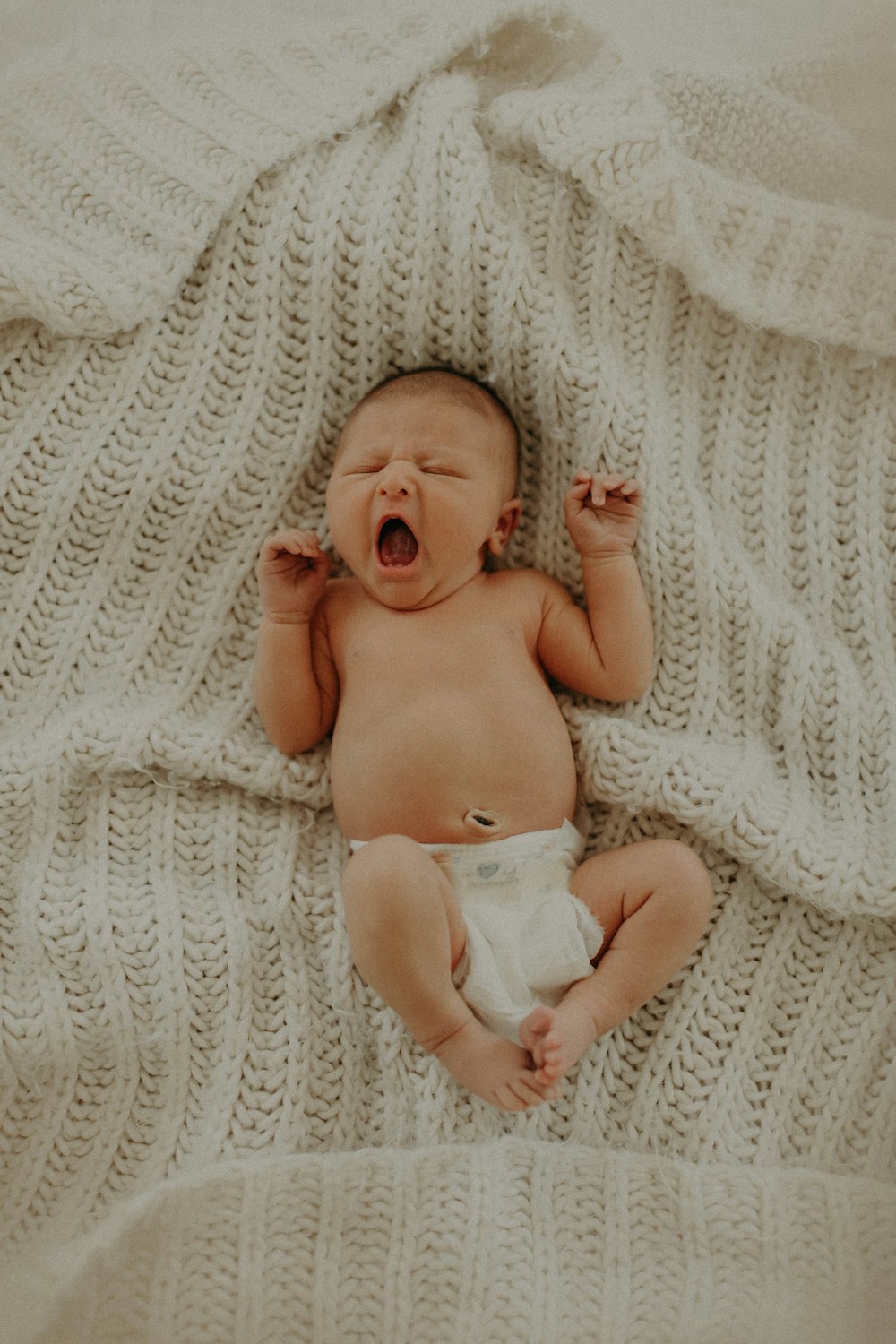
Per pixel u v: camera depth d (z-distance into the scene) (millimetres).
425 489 1440
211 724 1522
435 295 1531
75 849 1448
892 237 1513
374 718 1433
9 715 1485
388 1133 1395
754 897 1458
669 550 1517
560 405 1541
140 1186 1355
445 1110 1375
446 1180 1315
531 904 1378
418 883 1254
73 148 1518
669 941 1331
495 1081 1259
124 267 1466
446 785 1392
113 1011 1381
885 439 1549
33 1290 1260
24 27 1720
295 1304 1263
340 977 1438
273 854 1494
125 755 1456
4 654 1490
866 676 1507
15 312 1452
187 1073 1390
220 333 1531
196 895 1452
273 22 1714
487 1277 1274
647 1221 1315
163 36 1712
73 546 1521
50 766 1437
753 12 1716
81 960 1392
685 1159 1367
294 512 1606
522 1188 1326
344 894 1291
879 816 1447
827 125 1596
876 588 1526
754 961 1440
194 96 1550
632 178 1463
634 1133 1385
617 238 1521
